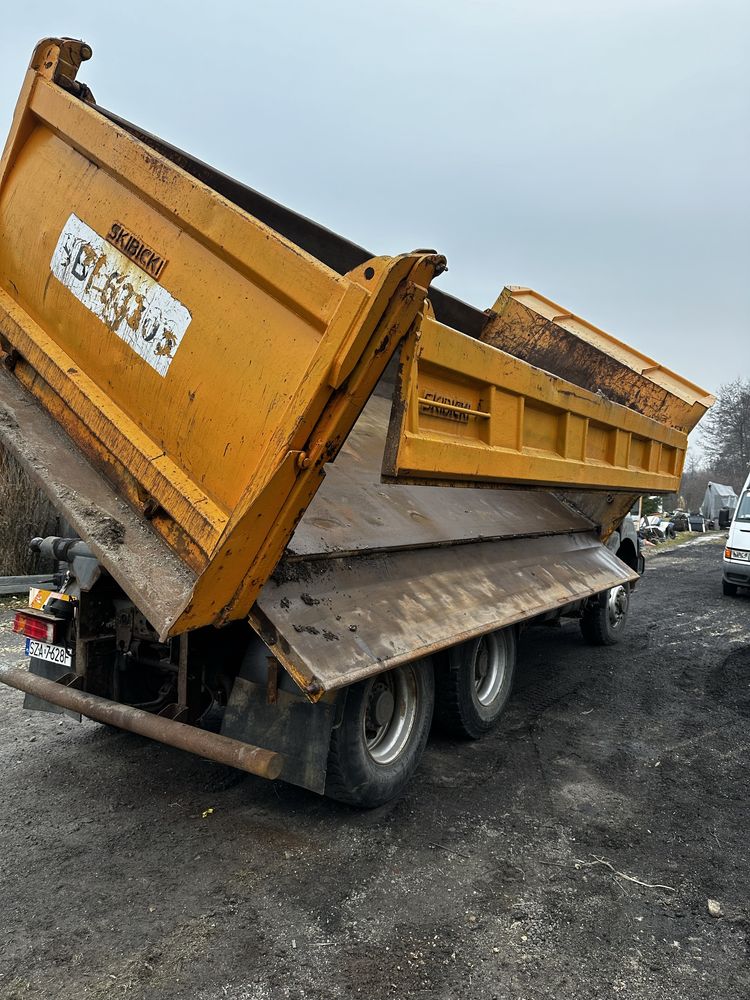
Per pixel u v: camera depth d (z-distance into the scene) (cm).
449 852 324
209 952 248
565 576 541
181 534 279
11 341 358
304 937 258
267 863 306
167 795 366
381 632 319
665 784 416
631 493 669
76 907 271
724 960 259
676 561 1911
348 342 237
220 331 276
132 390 305
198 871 298
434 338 288
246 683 323
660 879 312
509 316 693
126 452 300
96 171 329
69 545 371
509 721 513
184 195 287
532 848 332
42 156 358
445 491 510
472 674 446
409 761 371
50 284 344
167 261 296
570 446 442
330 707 312
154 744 429
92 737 438
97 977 234
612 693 598
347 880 296
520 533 536
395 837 334
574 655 729
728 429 5800
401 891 291
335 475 412
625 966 253
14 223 367
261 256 264
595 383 722
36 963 239
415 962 248
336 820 347
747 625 945
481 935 265
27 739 433
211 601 260
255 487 249
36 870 295
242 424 265
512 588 454
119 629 367
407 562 391
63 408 333
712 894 302
